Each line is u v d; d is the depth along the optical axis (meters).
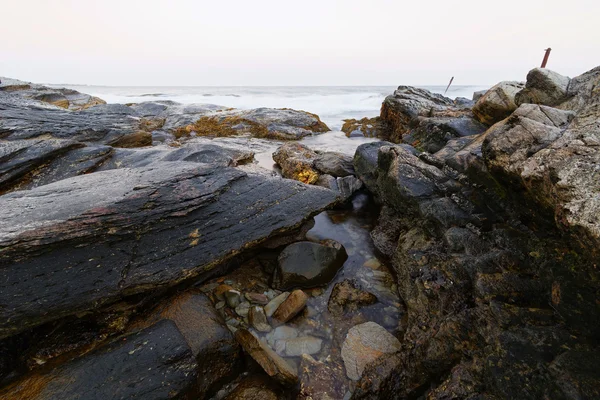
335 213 8.54
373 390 3.54
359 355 4.11
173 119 19.89
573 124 3.27
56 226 3.76
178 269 4.50
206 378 3.63
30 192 5.00
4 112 12.22
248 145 15.84
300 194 6.59
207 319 4.13
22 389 3.10
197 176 5.61
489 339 3.12
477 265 4.01
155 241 4.47
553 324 2.89
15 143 8.25
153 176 5.46
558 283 3.03
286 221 5.98
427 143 9.24
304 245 5.84
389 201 7.19
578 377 2.39
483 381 2.92
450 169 5.89
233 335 4.23
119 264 4.08
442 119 9.98
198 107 23.56
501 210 4.45
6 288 3.36
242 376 3.88
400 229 6.66
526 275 3.52
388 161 7.22
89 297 3.76
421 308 4.51
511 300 3.36
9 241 3.43
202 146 9.79
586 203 2.42
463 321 3.51
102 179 5.70
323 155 11.35
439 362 3.44
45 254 3.65
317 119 21.14
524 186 3.51
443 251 4.85
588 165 2.59
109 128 12.93
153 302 4.43
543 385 2.51
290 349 4.24
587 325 2.69
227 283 5.39
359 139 17.83
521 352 2.77
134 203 4.48
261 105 35.94
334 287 5.41
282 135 17.84
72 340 3.66
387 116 18.72
